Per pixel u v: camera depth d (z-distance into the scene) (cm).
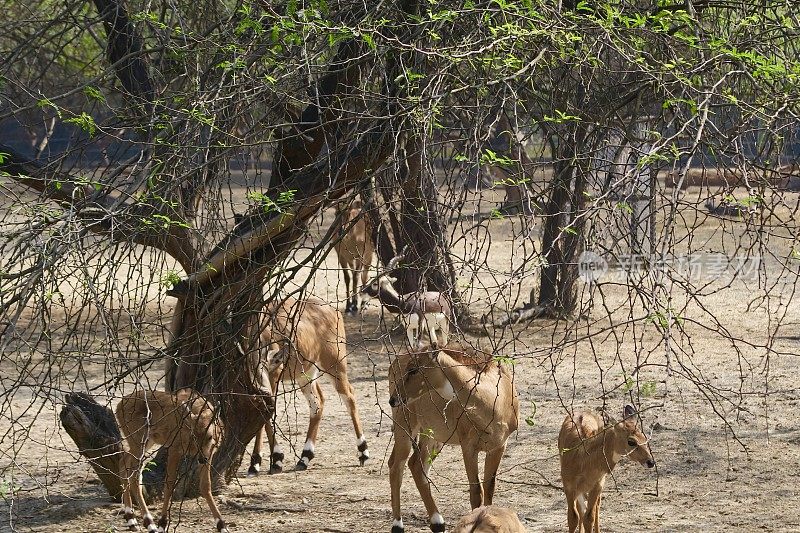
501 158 818
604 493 1416
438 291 857
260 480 1535
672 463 1543
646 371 2152
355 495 1451
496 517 950
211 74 1095
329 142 1171
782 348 2344
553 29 844
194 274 1123
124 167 989
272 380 1541
